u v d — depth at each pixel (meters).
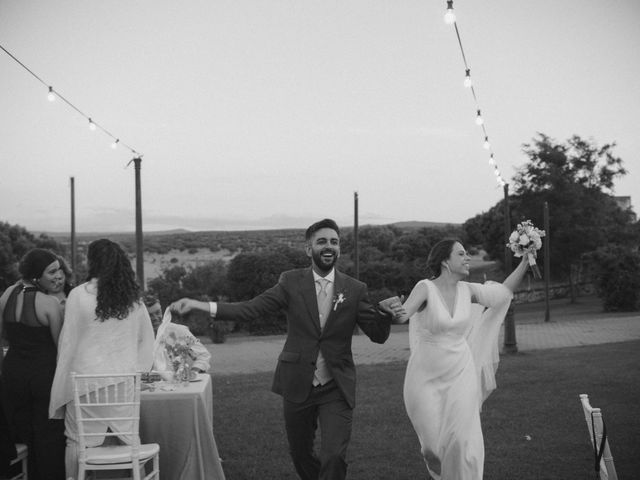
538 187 51.97
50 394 5.48
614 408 9.50
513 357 16.70
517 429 8.30
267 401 10.91
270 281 42.03
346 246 57.72
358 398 10.79
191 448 5.80
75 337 5.33
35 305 5.55
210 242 87.62
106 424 5.30
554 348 19.53
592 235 49.69
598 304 44.53
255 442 8.02
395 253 55.41
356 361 18.09
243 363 19.05
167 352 6.38
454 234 63.94
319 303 5.23
